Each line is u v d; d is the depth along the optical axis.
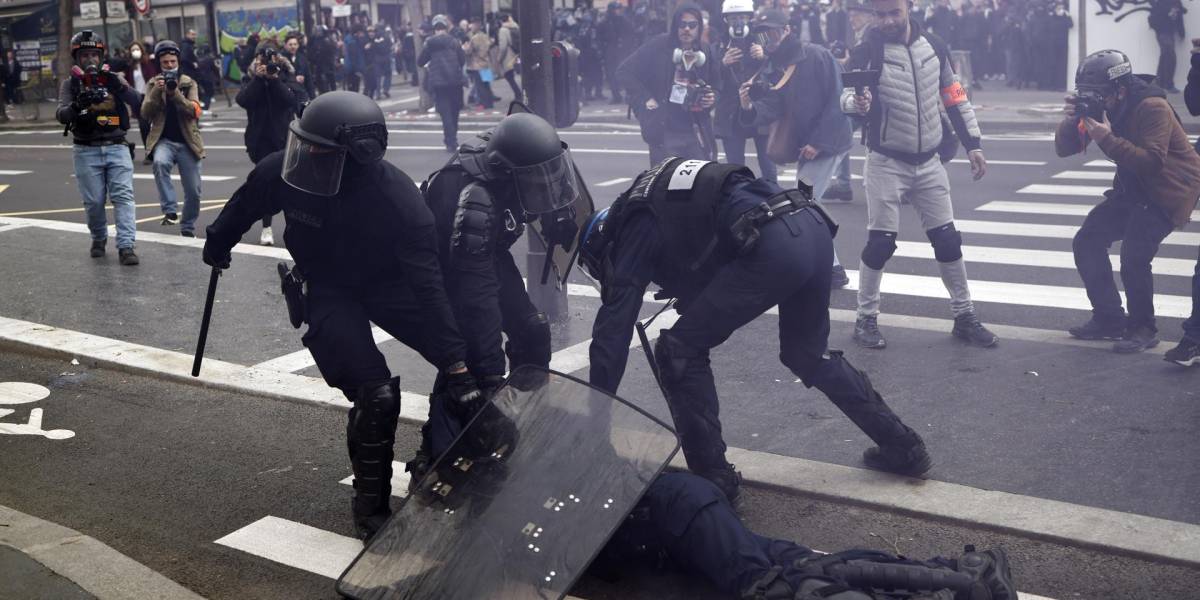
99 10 33.00
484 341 4.19
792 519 4.29
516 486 3.65
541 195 4.22
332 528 4.36
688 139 8.85
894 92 6.21
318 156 3.79
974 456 4.78
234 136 21.30
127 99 9.32
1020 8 22.84
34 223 11.40
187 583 3.95
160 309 7.73
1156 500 4.27
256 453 5.15
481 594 3.42
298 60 19.09
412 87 32.25
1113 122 6.06
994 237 9.51
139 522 4.45
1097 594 3.65
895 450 4.52
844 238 9.66
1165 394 5.46
